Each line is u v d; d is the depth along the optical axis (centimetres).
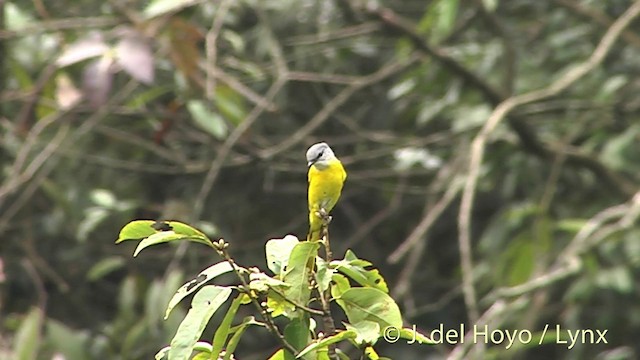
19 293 1388
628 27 1265
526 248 1108
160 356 474
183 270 1302
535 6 1370
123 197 1312
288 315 474
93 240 1338
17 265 1364
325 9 1305
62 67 1016
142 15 1062
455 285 1400
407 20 1427
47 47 1096
